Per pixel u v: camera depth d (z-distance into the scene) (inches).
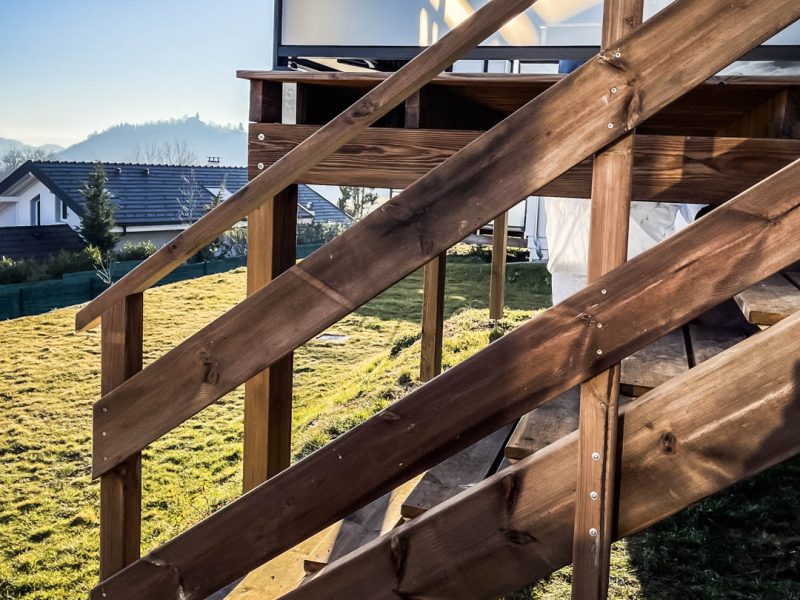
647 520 69.0
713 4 64.9
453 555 74.9
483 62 265.6
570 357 69.3
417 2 197.3
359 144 126.0
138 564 87.0
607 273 67.9
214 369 84.0
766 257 64.4
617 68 67.0
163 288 590.2
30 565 202.5
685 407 67.4
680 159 107.1
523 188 70.4
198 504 223.6
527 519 72.4
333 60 221.8
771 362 65.3
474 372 72.5
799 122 109.6
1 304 639.8
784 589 133.3
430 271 243.6
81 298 706.8
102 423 90.3
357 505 77.9
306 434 244.5
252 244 130.0
